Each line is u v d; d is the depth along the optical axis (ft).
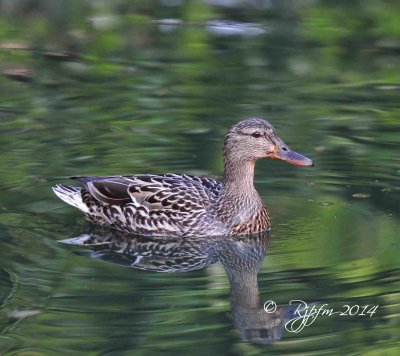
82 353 34.35
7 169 51.01
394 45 70.85
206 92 61.93
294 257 42.42
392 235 44.04
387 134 55.31
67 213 47.24
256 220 45.85
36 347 34.71
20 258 42.27
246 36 72.69
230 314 37.27
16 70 66.39
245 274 41.27
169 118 57.72
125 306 37.96
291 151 46.42
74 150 53.42
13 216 46.37
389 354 34.30
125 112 58.80
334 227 45.27
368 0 78.28
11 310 37.50
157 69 66.39
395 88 62.69
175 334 35.73
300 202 48.11
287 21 75.66
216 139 54.70
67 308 37.70
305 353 34.50
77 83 63.93
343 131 55.77
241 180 46.06
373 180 50.14
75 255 42.93
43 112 59.00
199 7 78.64
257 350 34.65
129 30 74.02
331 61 67.82
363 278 40.04
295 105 59.67
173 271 41.81
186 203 46.52
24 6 77.71
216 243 45.75
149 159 52.34
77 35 73.00
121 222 46.68
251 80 64.18
